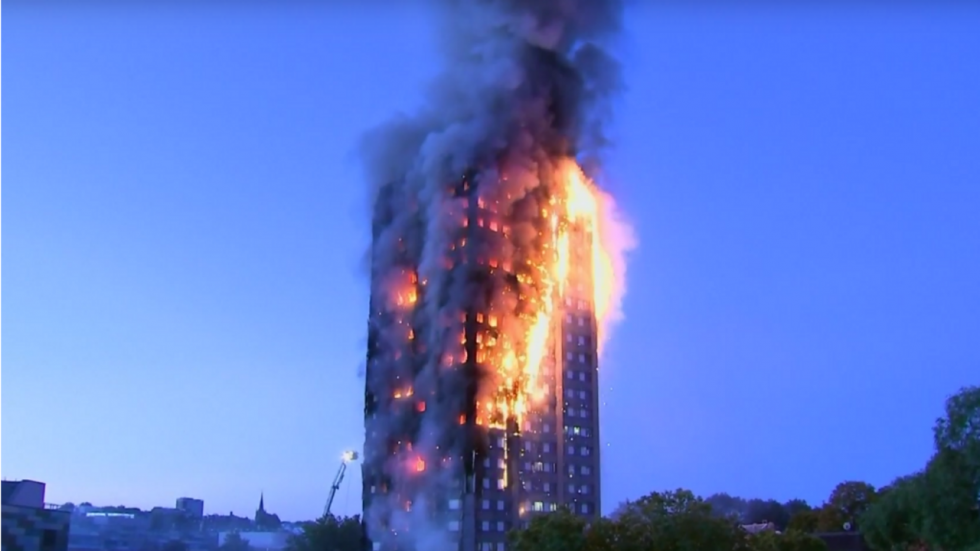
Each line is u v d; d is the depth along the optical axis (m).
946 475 132.25
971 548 124.75
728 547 140.75
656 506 145.62
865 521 158.00
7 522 198.38
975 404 133.25
